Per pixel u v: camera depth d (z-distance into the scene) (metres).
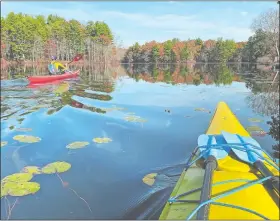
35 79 11.99
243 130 3.69
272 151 4.15
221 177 2.43
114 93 10.04
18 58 35.22
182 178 2.69
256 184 2.29
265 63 37.44
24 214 2.82
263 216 1.90
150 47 54.78
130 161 3.99
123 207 2.95
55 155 4.21
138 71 26.31
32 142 4.72
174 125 5.67
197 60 55.56
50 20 42.41
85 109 7.16
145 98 8.96
